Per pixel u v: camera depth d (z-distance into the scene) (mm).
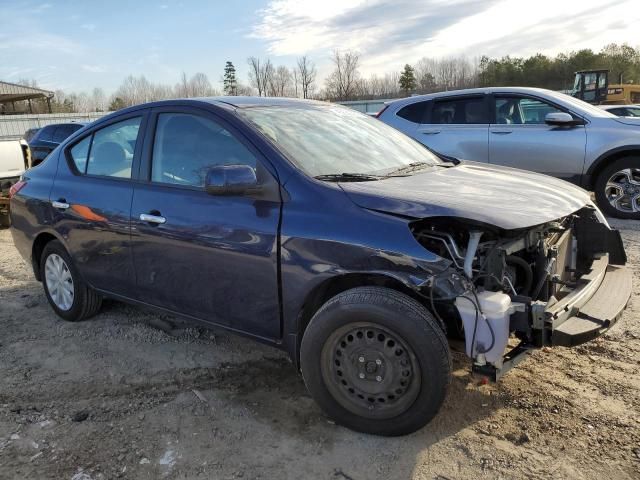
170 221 3424
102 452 2836
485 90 8047
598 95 27984
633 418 2959
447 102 8289
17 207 4719
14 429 3057
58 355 3977
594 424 2924
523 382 3369
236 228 3113
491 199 2951
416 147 4191
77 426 3078
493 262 2779
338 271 2773
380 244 2684
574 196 3424
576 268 3789
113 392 3445
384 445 2807
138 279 3752
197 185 3424
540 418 2996
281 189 3029
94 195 3982
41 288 5574
